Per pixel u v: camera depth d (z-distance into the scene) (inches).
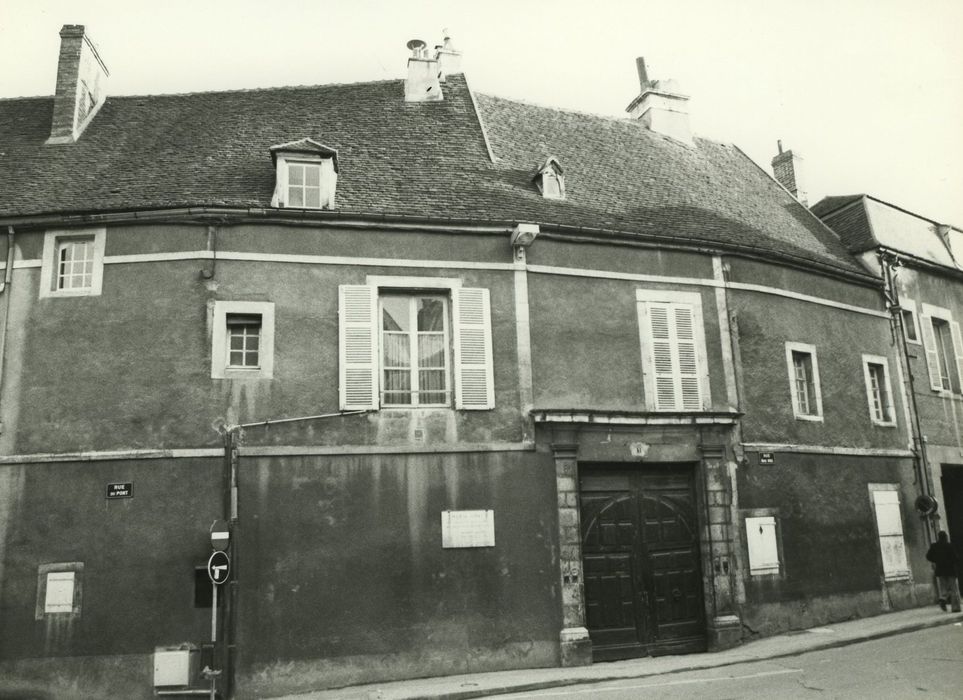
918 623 492.4
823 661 403.5
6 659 390.0
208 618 397.4
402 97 600.7
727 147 743.1
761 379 529.0
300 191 464.8
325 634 406.9
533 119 626.2
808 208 745.0
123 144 526.6
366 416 436.5
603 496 471.8
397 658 412.2
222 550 398.3
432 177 511.2
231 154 509.4
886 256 639.1
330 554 416.8
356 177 495.2
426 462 438.9
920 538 593.0
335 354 440.5
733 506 492.4
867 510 563.5
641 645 457.1
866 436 580.1
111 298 431.2
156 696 387.5
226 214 438.6
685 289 516.4
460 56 651.5
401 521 428.8
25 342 426.0
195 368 424.2
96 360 423.5
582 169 580.7
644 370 490.9
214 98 588.1
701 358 507.2
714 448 489.4
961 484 666.8
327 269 449.4
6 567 399.2
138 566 401.4
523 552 438.9
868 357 604.1
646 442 477.7
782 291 557.9
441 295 467.5
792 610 500.1
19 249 438.6
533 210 496.4
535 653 427.8
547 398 464.1
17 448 412.5
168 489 410.3
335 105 585.0
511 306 469.1
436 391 454.6
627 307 498.0
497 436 450.0
